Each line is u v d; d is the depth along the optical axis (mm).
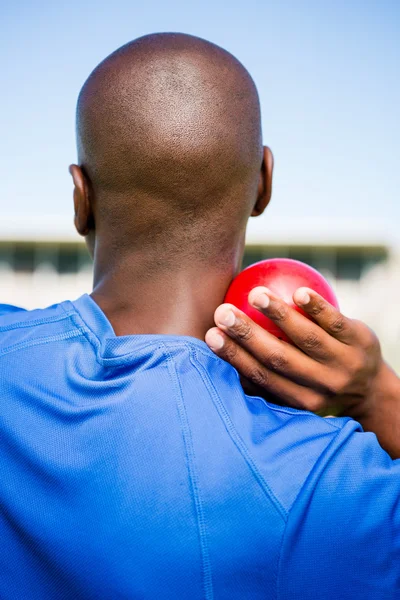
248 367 1281
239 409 1173
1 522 1146
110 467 1096
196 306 1278
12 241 27844
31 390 1184
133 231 1267
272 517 1070
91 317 1265
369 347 1347
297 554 1070
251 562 1057
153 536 1055
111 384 1155
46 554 1102
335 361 1316
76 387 1173
